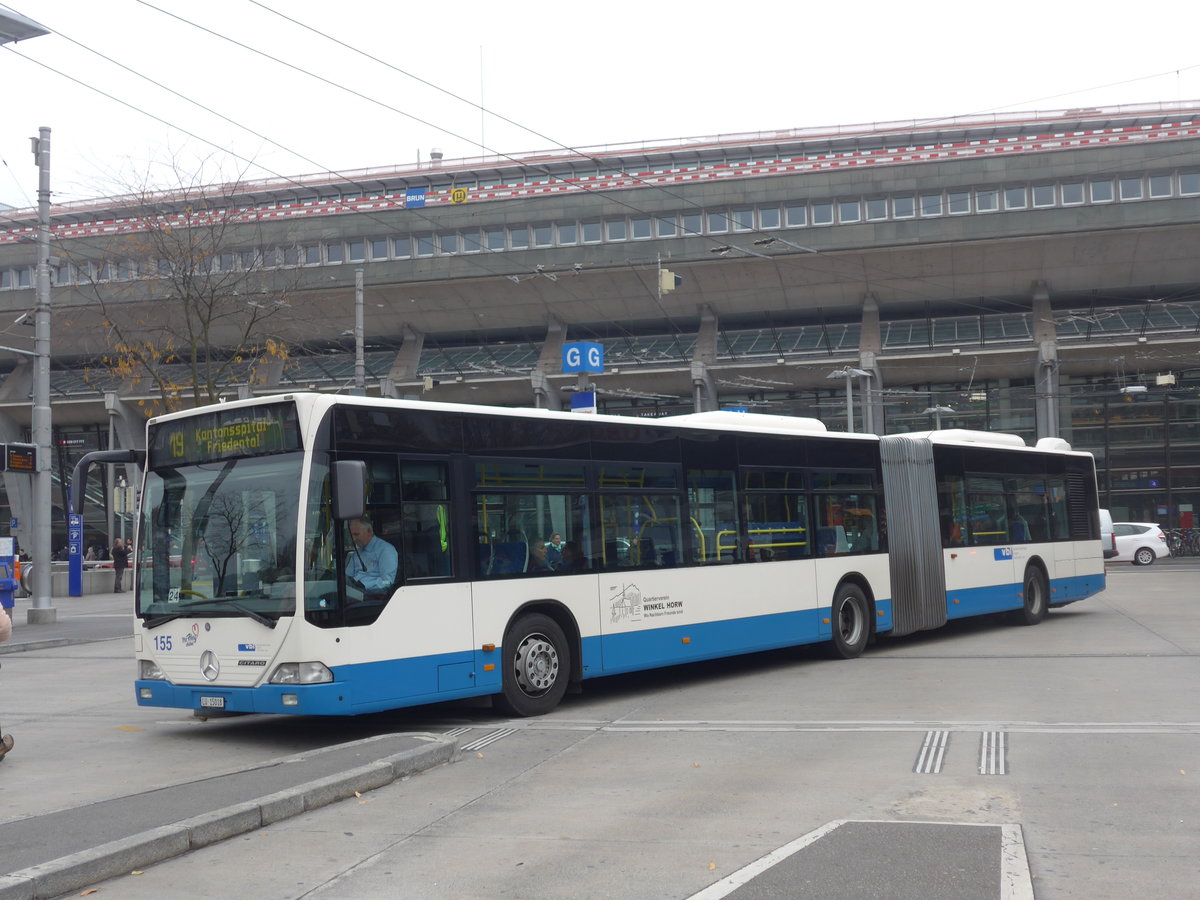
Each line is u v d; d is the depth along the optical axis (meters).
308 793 7.34
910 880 5.48
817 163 49.81
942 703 11.12
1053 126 48.78
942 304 52.62
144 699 10.35
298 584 9.45
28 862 5.67
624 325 54.84
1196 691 11.46
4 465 23.08
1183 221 47.28
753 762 8.58
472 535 10.77
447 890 5.57
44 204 24.12
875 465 16.23
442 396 53.47
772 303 52.34
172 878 5.85
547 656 11.35
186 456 10.45
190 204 27.80
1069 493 20.62
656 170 51.25
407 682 9.99
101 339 51.44
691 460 13.34
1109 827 6.46
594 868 5.88
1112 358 47.72
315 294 50.16
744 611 13.72
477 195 51.94
